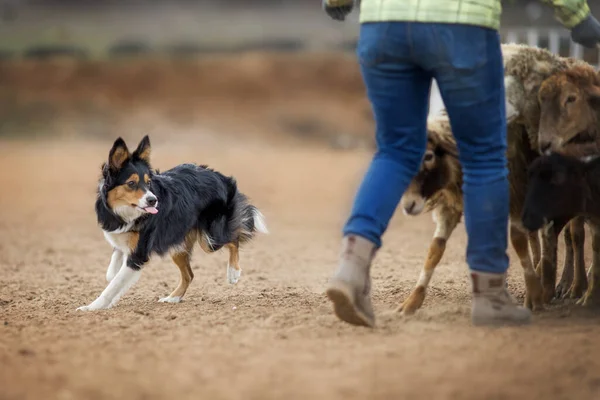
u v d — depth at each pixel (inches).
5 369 299.9
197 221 493.0
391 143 342.3
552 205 368.8
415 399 258.5
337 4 373.4
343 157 1926.7
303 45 2979.8
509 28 870.4
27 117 2546.8
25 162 1771.7
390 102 334.6
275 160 1829.5
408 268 575.5
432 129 384.5
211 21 3161.9
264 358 305.7
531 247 436.8
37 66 2778.1
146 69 2824.8
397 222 844.0
